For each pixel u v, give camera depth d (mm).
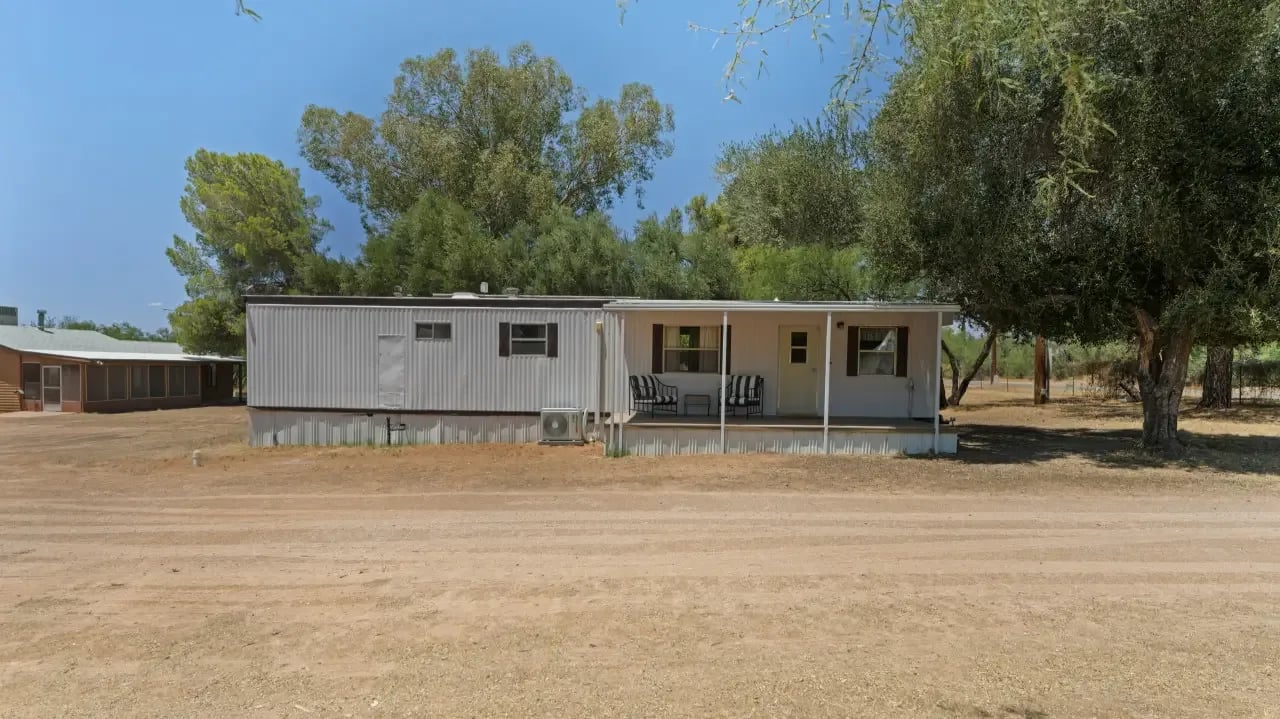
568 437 14492
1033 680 3879
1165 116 10234
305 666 4215
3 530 7820
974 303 14094
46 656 4418
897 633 4574
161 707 3721
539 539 7129
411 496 9531
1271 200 10039
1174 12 9867
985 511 8141
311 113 27531
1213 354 21984
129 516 8508
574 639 4551
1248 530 7184
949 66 4062
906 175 12922
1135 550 6480
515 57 28438
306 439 15242
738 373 14695
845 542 6852
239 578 5977
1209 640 4438
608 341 14859
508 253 23266
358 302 15109
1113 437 15508
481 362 15000
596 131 28219
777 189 20703
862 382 14492
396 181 27578
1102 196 11500
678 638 4535
